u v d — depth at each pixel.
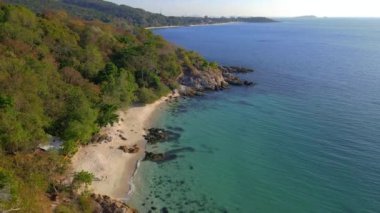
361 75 109.44
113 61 85.38
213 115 71.25
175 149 54.97
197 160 51.34
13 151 40.62
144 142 57.00
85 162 46.97
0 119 41.00
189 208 39.75
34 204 31.72
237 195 42.59
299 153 53.41
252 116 70.50
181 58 102.00
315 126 64.06
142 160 50.72
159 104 77.56
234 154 53.50
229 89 92.81
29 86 50.66
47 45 73.94
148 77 82.56
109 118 57.28
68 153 45.03
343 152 53.16
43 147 44.94
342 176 46.53
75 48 78.06
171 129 63.41
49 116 50.69
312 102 79.25
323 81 101.00
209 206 40.28
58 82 58.12
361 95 84.25
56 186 37.91
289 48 192.62
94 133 54.53
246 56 156.88
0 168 33.16
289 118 68.81
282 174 47.44
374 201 41.19
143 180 45.38
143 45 94.44
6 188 30.58
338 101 79.50
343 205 40.47
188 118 69.38
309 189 43.75
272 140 58.41
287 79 104.81
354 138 58.03
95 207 36.75
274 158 52.03
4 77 48.81
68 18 104.06
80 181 39.31
